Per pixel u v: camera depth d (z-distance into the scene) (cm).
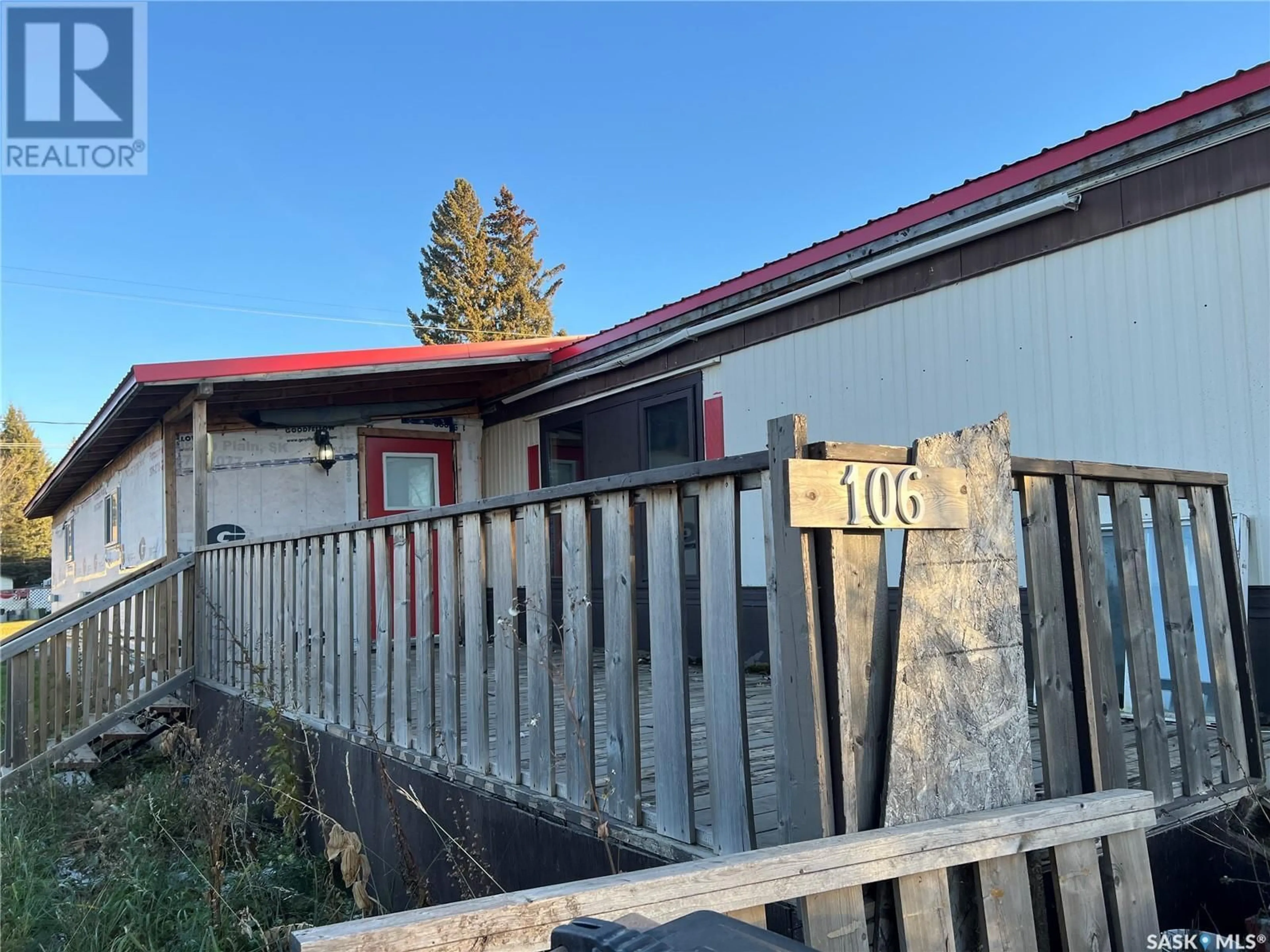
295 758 450
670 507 229
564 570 269
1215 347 375
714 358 630
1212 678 282
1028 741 216
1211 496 297
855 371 534
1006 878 186
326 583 437
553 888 150
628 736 240
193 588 645
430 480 861
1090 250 422
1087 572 242
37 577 4109
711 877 154
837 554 186
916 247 492
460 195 3862
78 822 462
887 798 186
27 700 535
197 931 322
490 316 3809
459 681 326
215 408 743
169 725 612
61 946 313
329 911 356
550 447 808
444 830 310
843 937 164
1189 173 383
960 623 207
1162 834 246
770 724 393
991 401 462
